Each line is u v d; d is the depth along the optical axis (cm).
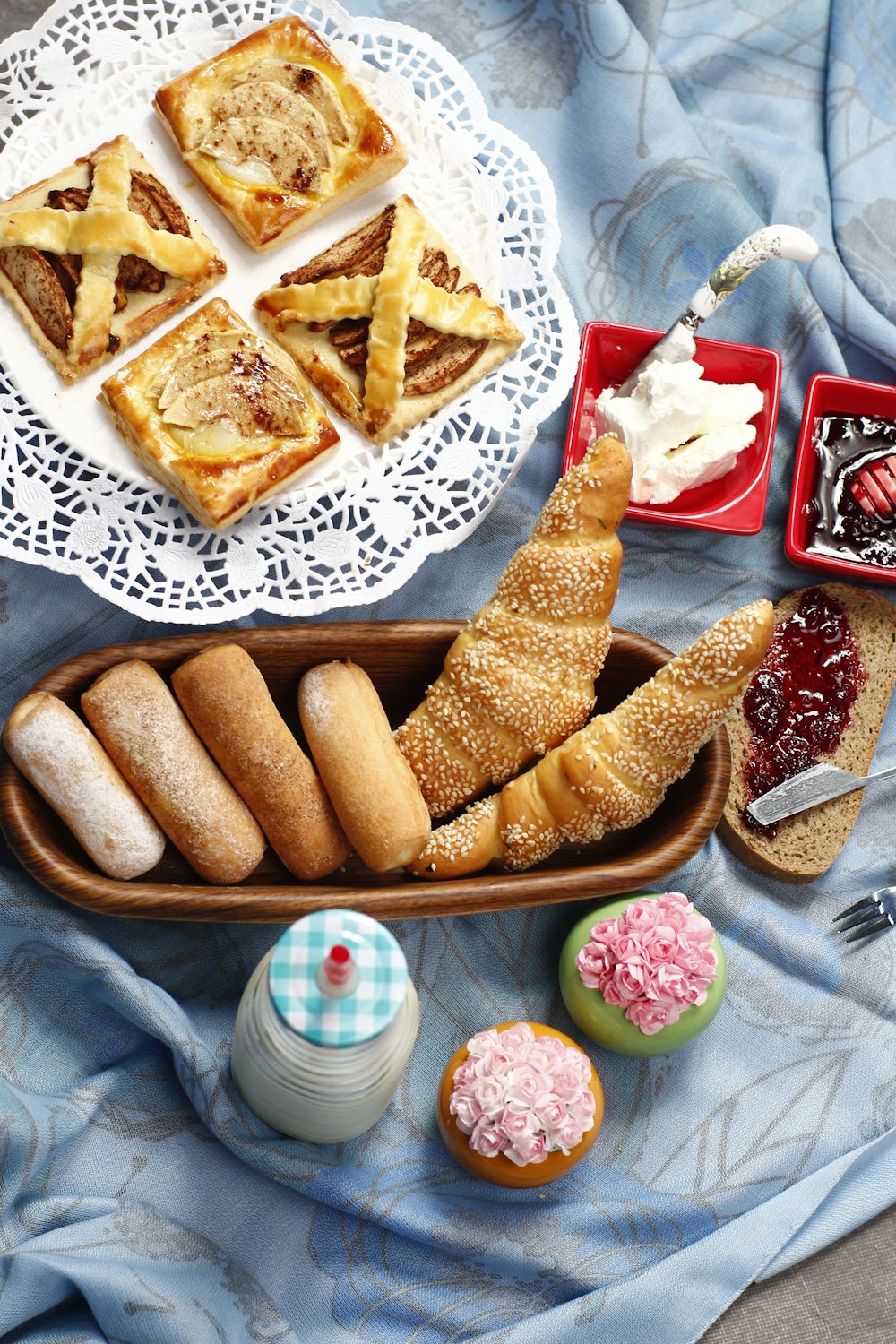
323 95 127
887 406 134
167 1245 126
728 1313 129
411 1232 127
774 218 139
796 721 133
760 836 133
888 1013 133
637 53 135
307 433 126
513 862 126
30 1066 129
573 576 123
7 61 127
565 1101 123
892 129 138
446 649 127
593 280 137
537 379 129
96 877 121
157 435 124
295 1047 116
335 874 127
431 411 128
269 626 126
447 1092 125
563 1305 127
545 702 124
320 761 124
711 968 124
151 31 128
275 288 127
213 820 123
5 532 125
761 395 132
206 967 131
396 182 130
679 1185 130
